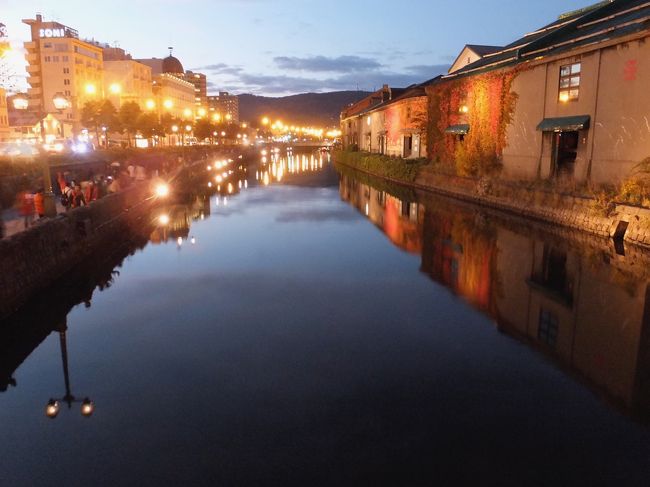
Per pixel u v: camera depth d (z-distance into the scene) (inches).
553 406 268.5
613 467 214.8
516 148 1008.9
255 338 374.0
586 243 670.5
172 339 376.2
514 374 307.6
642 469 213.5
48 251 527.2
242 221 951.0
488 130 1103.6
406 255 650.2
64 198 759.1
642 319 402.6
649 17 684.1
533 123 951.0
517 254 629.3
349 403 273.3
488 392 283.9
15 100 758.5
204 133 3747.5
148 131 2600.9
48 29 3467.0
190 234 820.6
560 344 355.3
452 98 1310.3
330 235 800.9
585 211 737.0
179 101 5049.2
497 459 221.1
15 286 443.8
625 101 719.7
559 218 793.6
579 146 829.2
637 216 649.6
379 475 211.0
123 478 214.1
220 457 226.5
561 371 311.9
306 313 430.3
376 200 1233.4
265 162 3304.6
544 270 553.0
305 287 510.3
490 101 1090.1
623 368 316.2
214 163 2342.5
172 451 232.4
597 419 254.2
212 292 496.7
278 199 1301.7
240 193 1454.2
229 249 703.1
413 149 1786.4
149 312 440.5
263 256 657.0
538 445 231.5
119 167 1283.2
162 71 5531.5
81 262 632.4
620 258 591.8
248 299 472.1
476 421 253.1
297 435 242.5
